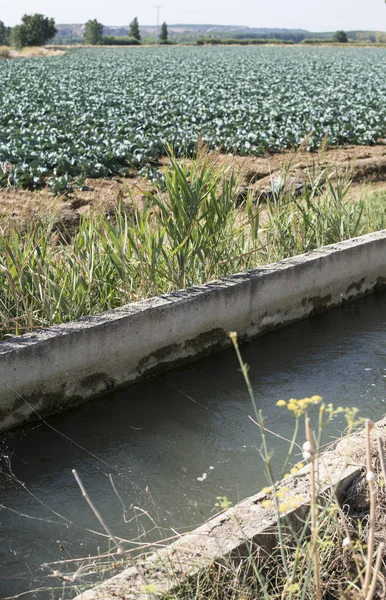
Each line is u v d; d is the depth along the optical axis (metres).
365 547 3.09
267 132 16.34
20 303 5.78
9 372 4.96
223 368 6.15
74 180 12.27
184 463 4.77
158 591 2.89
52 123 17.92
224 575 3.06
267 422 5.28
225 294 6.35
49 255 6.34
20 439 5.02
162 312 5.86
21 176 12.12
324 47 104.75
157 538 3.98
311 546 2.95
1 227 6.31
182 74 40.56
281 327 7.04
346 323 7.25
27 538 4.01
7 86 32.94
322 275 7.35
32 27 96.19
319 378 6.00
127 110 21.34
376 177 13.79
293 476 3.72
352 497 3.68
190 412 5.43
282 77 37.88
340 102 23.62
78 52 79.88
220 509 4.27
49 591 3.55
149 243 6.36
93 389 5.53
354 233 8.30
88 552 3.88
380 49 94.19
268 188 11.07
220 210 6.70
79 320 5.54
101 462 4.79
